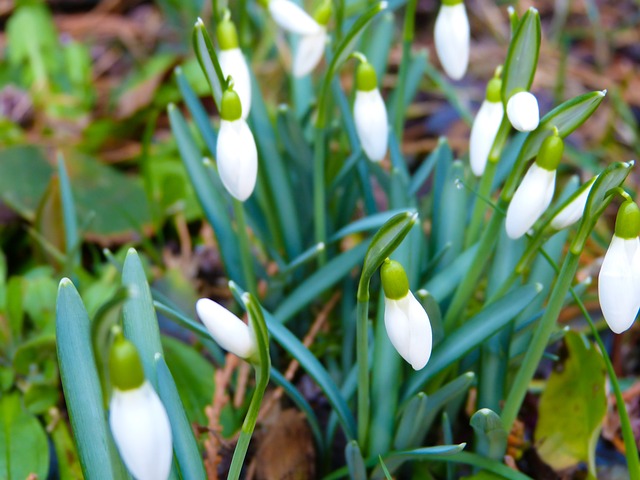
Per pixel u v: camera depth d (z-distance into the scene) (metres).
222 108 0.27
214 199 0.36
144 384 0.21
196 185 0.36
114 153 0.52
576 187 0.33
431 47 0.65
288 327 0.39
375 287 0.37
